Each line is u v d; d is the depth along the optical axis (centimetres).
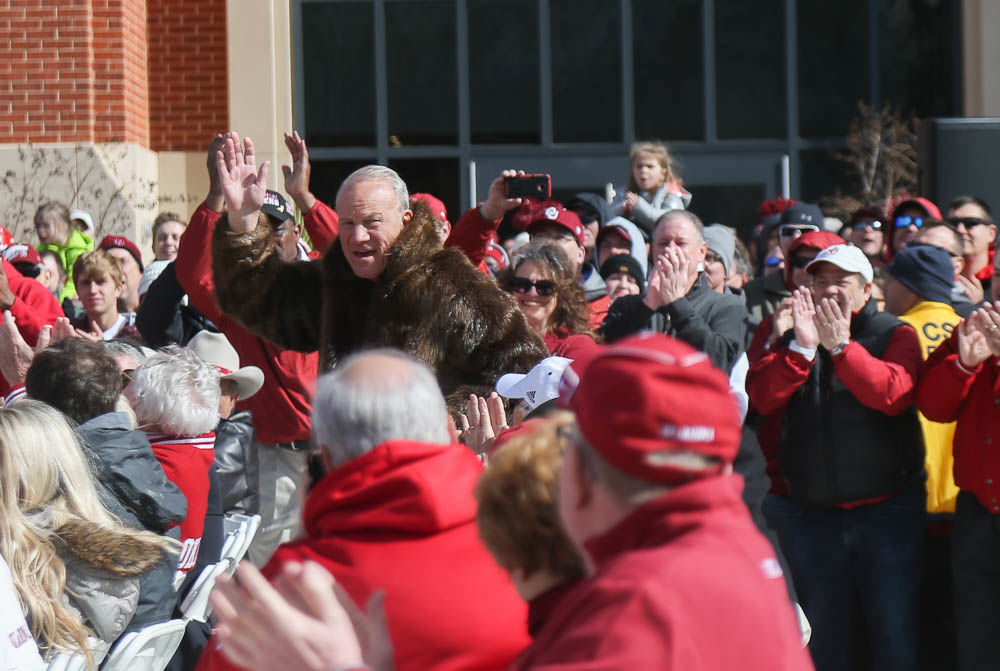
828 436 1097
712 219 2878
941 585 1177
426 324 937
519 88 2862
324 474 579
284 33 2700
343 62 2839
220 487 1128
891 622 1094
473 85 2856
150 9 2692
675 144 2870
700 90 2869
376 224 953
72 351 940
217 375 1067
